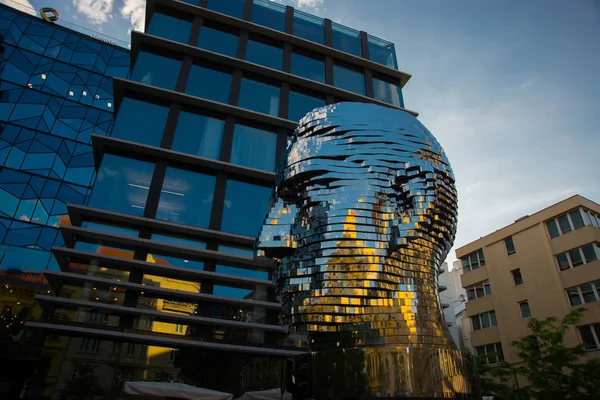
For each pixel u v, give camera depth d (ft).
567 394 56.85
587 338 77.97
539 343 62.69
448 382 14.20
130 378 61.26
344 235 16.79
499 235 102.63
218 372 65.57
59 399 57.62
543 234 91.91
